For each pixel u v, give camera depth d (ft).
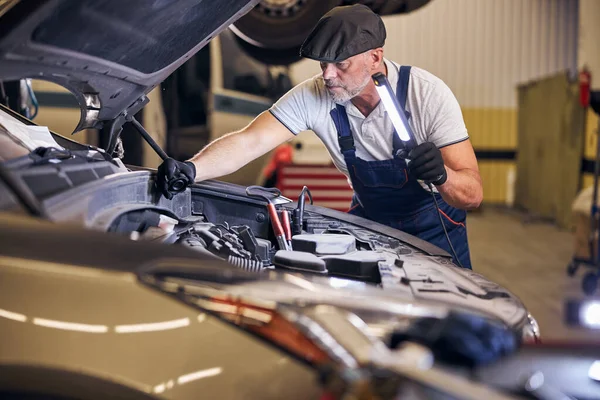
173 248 4.11
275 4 14.15
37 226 4.04
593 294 15.89
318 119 8.11
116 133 7.29
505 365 3.75
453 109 7.80
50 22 4.66
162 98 16.80
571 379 3.81
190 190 7.58
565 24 33.73
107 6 5.05
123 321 3.57
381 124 7.84
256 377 3.47
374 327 3.82
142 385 3.48
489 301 4.91
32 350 3.54
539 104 29.55
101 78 6.11
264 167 19.76
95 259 3.77
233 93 19.27
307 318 3.41
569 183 26.02
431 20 33.65
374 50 7.38
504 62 33.94
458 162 7.78
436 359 3.45
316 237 6.30
